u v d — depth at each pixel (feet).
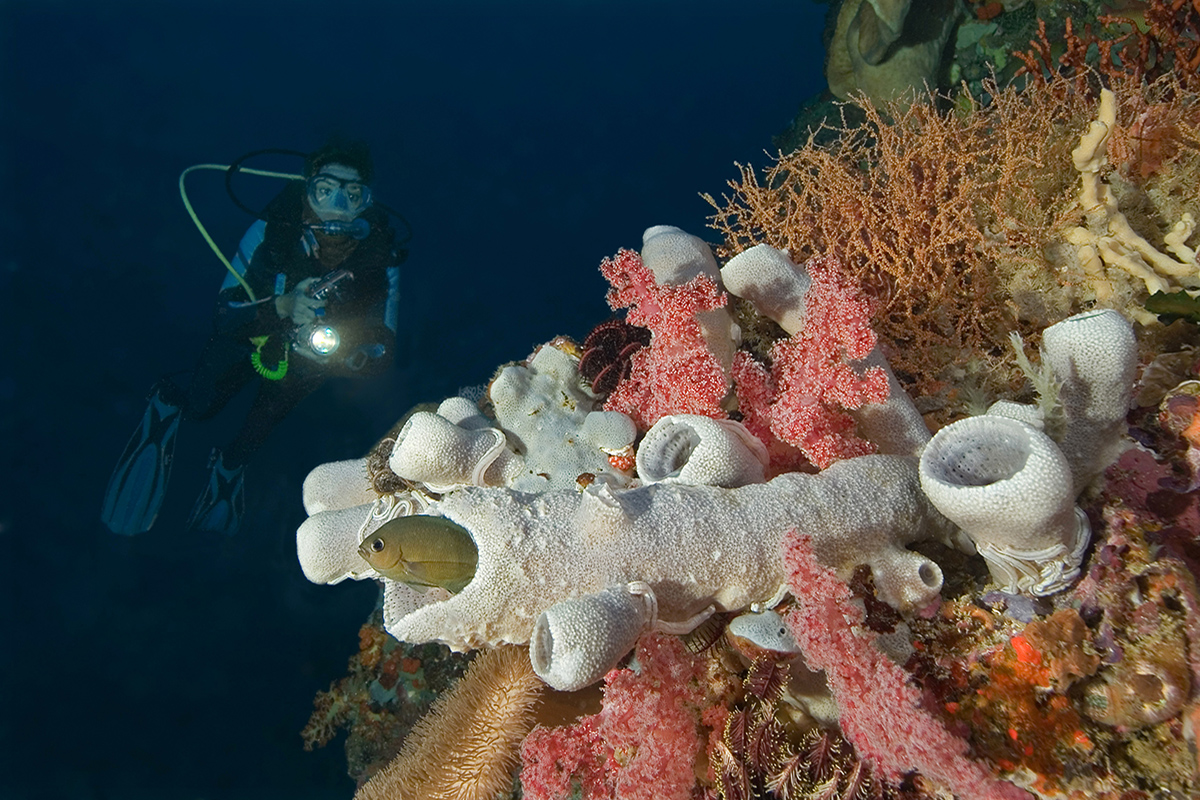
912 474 5.42
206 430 38.99
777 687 5.02
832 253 7.76
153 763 29.86
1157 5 10.72
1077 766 4.52
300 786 27.86
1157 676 4.48
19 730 30.60
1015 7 17.87
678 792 4.98
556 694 5.99
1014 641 4.76
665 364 6.33
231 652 31.09
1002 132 8.48
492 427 7.46
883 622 5.15
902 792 4.80
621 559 4.63
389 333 24.88
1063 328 4.99
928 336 7.57
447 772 5.89
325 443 36.27
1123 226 7.31
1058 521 4.43
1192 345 6.81
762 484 5.19
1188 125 8.02
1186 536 5.03
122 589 34.19
